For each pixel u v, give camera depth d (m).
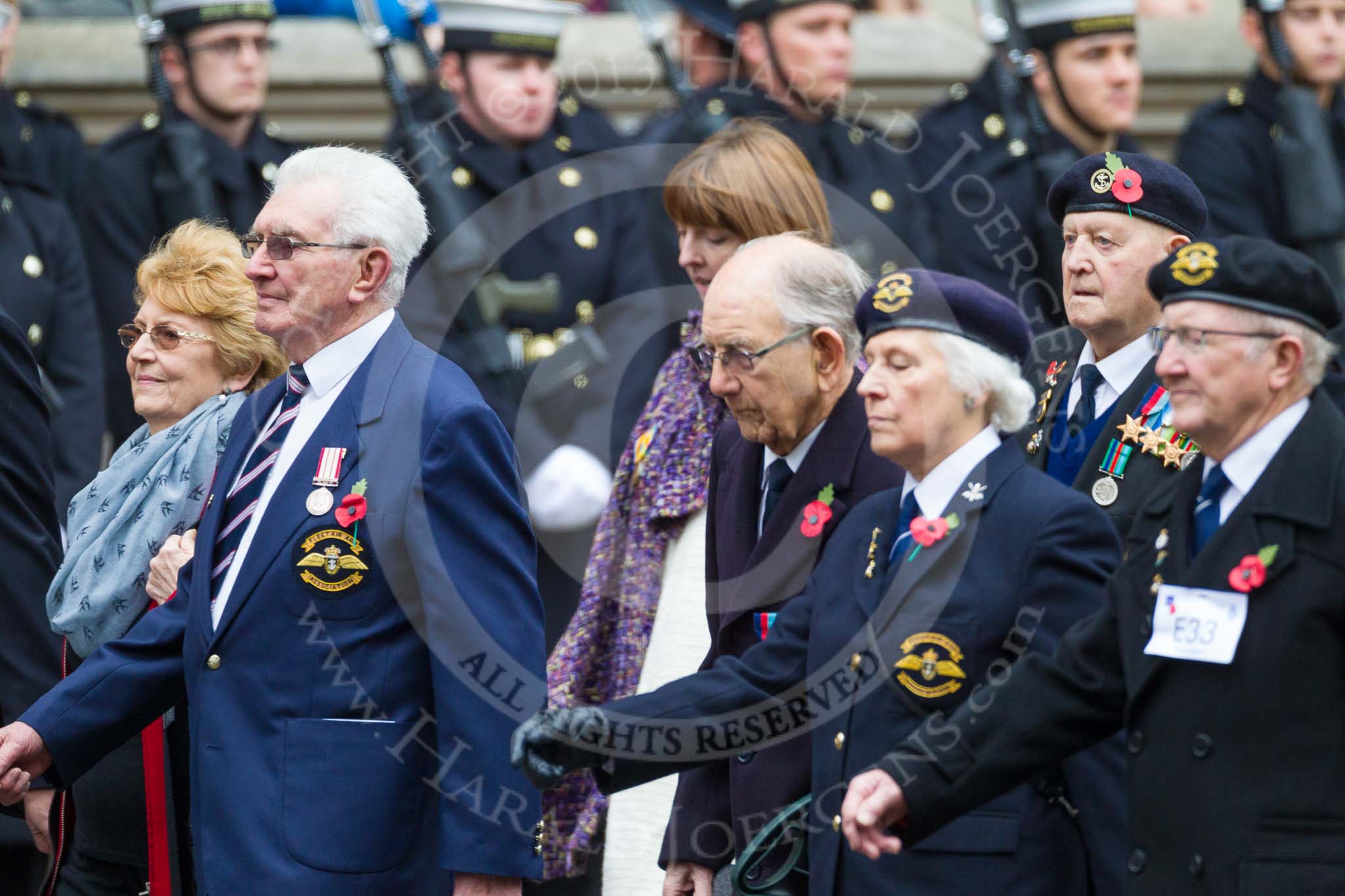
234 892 16.50
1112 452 17.66
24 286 25.98
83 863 19.41
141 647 18.02
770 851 16.58
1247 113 29.23
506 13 25.12
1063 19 27.45
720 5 27.03
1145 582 14.49
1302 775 13.62
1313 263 14.08
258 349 19.58
